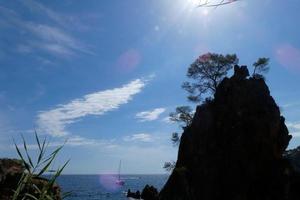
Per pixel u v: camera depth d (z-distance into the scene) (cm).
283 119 6025
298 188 5247
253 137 5550
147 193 7950
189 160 6000
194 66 6775
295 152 7144
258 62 6575
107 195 12400
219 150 5788
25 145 535
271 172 5353
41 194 538
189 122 6831
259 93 6000
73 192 668
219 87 6425
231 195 5359
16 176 999
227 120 5925
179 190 5372
